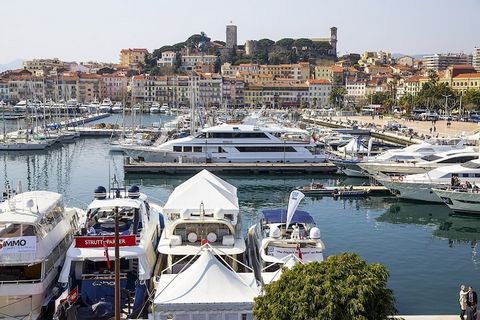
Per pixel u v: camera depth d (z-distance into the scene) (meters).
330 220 55.50
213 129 88.06
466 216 57.28
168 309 24.61
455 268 40.62
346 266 20.41
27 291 28.09
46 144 115.75
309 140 89.50
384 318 20.00
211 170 85.06
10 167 93.62
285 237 33.69
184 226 33.16
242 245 32.91
